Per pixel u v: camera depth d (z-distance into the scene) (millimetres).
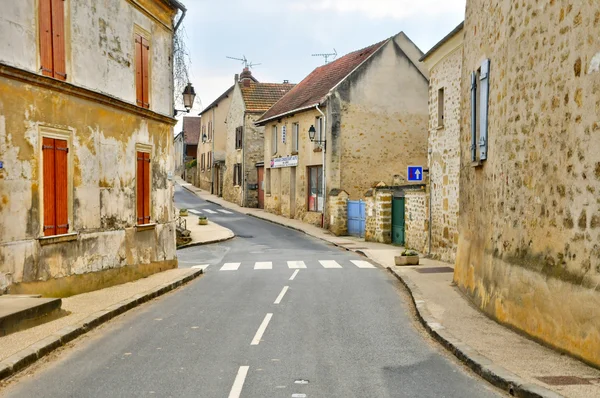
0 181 10445
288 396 6430
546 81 8078
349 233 31641
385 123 33438
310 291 14281
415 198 23328
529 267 8547
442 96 20422
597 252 6762
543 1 8188
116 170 14742
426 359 7996
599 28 6715
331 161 32875
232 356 8141
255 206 48719
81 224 13086
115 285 14500
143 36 16438
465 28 13320
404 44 33562
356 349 8562
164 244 17969
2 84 10469
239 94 51094
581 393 5922
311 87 39688
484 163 11258
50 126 11883
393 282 15812
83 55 13109
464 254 13156
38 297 10281
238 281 16312
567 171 7445
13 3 10695
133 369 7500
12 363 7309
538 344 8156
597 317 6691
